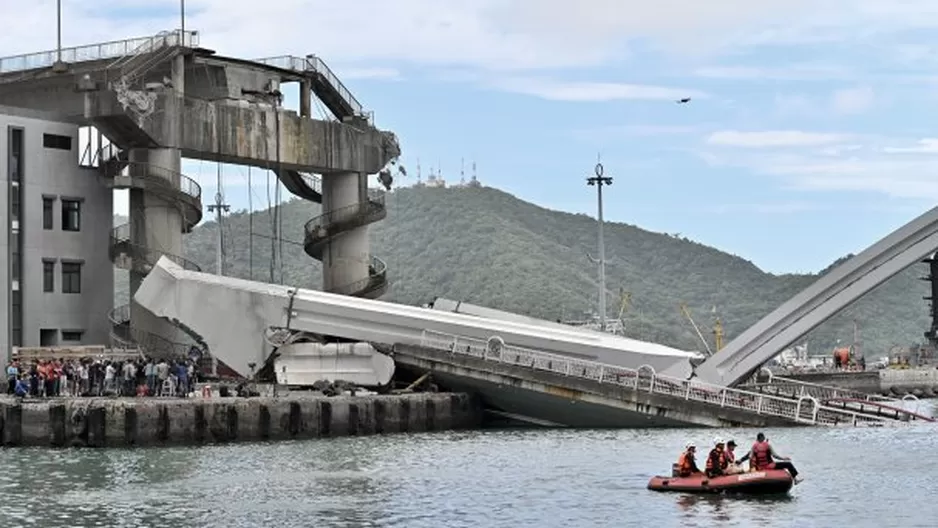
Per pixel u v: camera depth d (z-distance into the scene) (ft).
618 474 192.44
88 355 284.41
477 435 250.98
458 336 275.18
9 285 297.74
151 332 308.60
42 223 307.17
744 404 260.21
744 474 173.58
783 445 226.58
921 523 153.79
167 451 219.41
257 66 344.49
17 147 304.09
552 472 194.90
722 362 274.16
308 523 155.02
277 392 258.98
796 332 273.54
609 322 416.26
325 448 225.97
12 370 244.83
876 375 469.16
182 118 320.09
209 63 334.65
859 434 244.22
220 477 189.67
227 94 337.52
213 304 282.15
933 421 270.05
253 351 280.72
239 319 281.33
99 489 178.70
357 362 273.13
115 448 222.07
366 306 280.51
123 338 310.86
